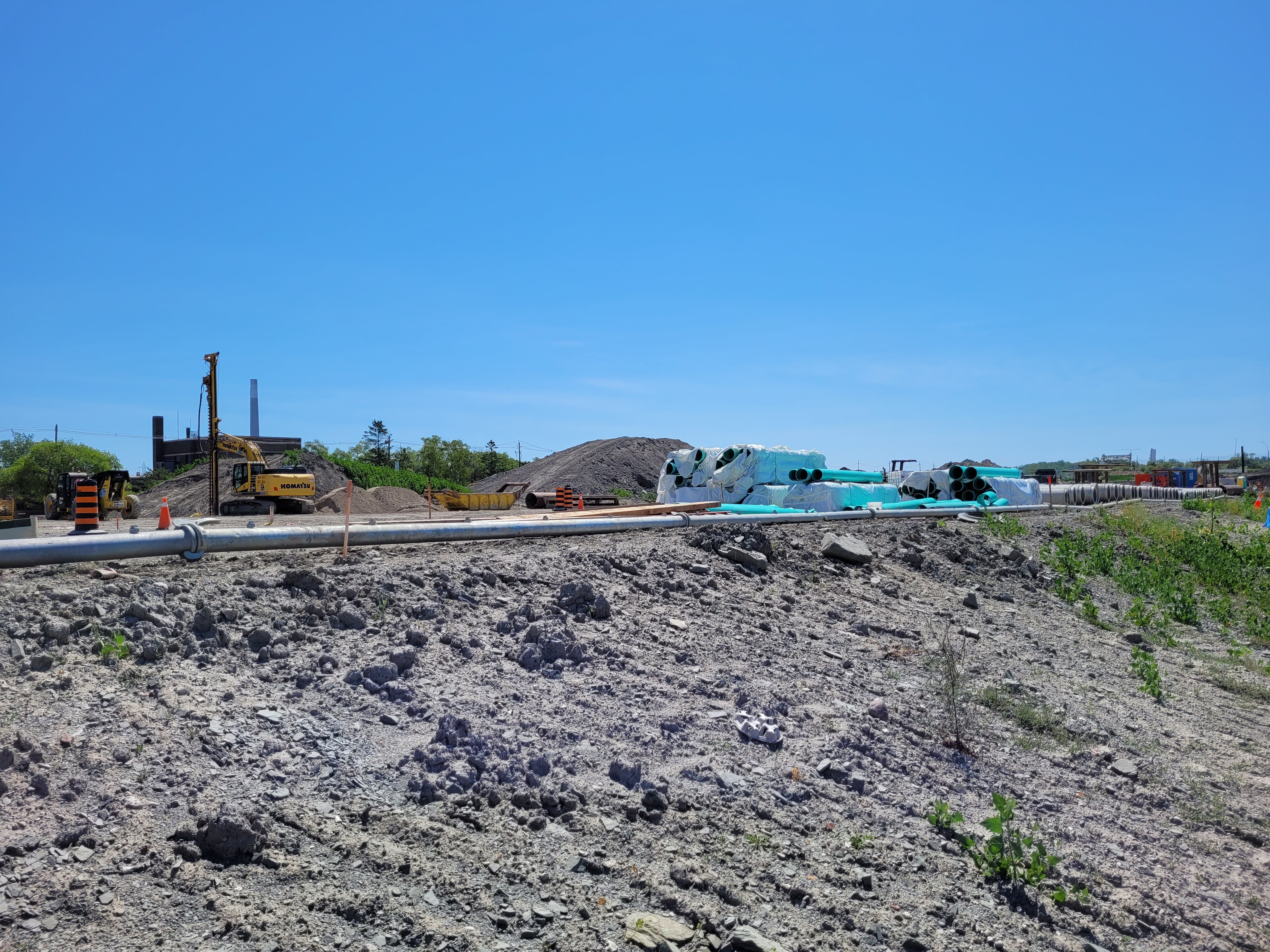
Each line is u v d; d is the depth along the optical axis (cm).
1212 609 1753
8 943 369
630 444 7100
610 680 751
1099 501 3625
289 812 491
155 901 408
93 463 6550
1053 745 891
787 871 544
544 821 538
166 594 705
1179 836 764
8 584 715
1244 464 8512
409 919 428
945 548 1662
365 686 650
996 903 575
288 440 7219
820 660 944
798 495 2288
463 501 3988
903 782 717
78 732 516
